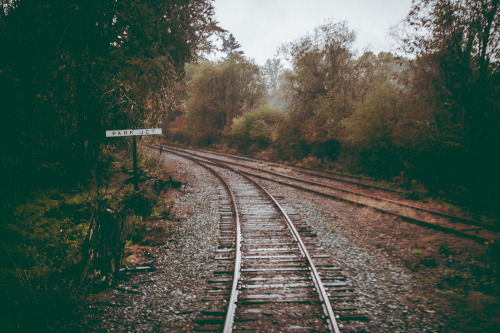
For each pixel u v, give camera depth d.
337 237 7.45
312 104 21.55
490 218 8.40
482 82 10.10
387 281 5.24
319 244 6.89
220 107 34.66
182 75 12.05
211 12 12.38
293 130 22.75
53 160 10.27
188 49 12.16
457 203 10.05
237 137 29.97
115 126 11.14
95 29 9.57
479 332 3.80
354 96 20.48
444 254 6.28
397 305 4.46
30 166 9.34
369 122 15.43
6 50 8.41
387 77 18.58
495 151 9.89
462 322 4.03
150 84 10.11
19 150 9.42
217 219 8.90
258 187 13.30
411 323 4.02
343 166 18.45
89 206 8.33
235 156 25.78
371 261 6.08
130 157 14.80
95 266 5.13
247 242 7.01
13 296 4.38
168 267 5.84
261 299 4.54
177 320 4.12
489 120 10.05
